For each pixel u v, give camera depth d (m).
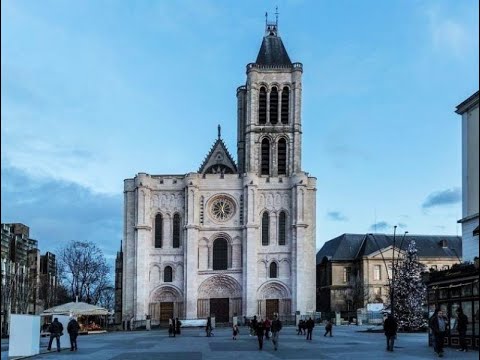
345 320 114.38
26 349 37.41
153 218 111.75
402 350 40.53
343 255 133.38
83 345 51.28
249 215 109.44
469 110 40.50
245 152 117.12
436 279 41.69
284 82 116.56
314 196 111.31
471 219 39.78
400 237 135.62
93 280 122.38
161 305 110.12
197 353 40.81
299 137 115.38
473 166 39.94
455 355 35.16
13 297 105.50
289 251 109.62
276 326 44.25
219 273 109.75
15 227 130.25
